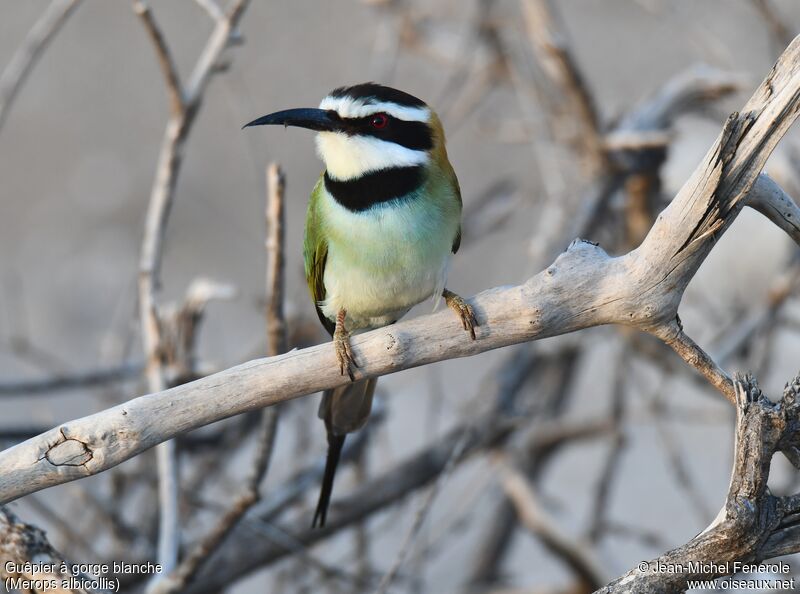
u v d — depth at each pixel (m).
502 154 20.80
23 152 23.70
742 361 11.66
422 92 17.81
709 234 6.09
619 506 15.56
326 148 8.12
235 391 6.27
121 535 10.52
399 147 8.07
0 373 18.39
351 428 8.39
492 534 12.95
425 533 11.38
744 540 5.78
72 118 24.03
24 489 6.11
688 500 15.60
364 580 10.82
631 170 11.78
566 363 13.18
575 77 11.39
